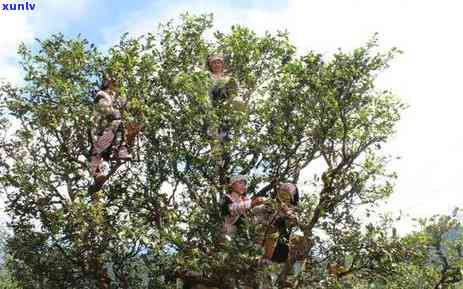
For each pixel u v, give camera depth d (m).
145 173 9.96
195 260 8.85
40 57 10.59
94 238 9.65
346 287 9.24
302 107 9.48
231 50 11.10
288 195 9.64
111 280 10.19
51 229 9.77
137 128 10.16
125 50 10.38
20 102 10.52
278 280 9.34
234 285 9.32
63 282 10.24
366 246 9.33
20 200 10.21
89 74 10.62
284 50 11.18
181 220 9.17
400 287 10.02
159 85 10.31
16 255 10.18
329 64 9.26
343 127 9.41
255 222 9.05
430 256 9.89
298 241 9.54
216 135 9.60
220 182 9.70
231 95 9.96
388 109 9.63
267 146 10.05
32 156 10.37
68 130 10.45
